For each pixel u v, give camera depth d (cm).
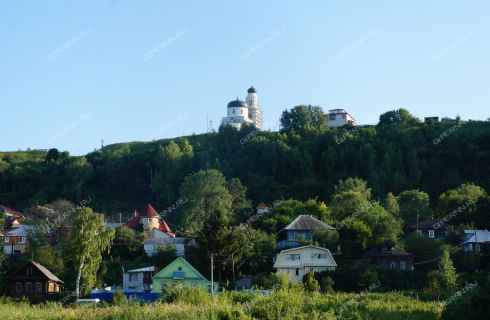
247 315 4962
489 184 14000
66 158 18162
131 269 8900
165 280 7881
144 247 9962
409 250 8906
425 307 5662
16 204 15825
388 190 14388
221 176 12938
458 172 15150
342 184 13138
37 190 16538
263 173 16275
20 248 10888
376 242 9044
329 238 9031
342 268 8050
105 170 17325
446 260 7425
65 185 16712
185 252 9600
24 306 5772
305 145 17212
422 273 7769
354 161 15938
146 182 16950
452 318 4859
